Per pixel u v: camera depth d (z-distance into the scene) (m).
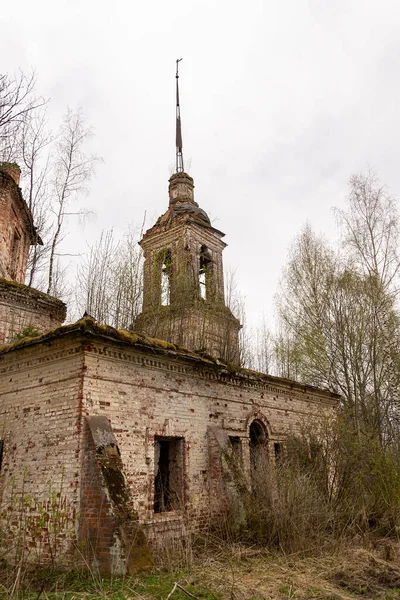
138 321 17.16
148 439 10.73
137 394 10.81
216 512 11.66
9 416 10.76
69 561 8.48
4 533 9.67
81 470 9.05
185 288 20.38
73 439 9.35
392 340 21.69
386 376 21.44
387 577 8.29
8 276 16.00
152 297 18.61
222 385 13.77
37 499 9.52
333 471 14.76
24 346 10.51
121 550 8.02
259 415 15.00
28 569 8.73
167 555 9.10
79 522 8.71
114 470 8.93
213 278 25.28
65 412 9.69
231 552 9.79
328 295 23.05
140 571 8.03
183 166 30.67
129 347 10.65
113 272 17.36
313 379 22.16
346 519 12.52
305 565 9.16
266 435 15.14
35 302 14.90
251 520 11.04
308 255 24.64
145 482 10.36
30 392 10.54
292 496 11.22
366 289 22.58
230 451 12.44
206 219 27.34
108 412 9.98
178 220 26.30
